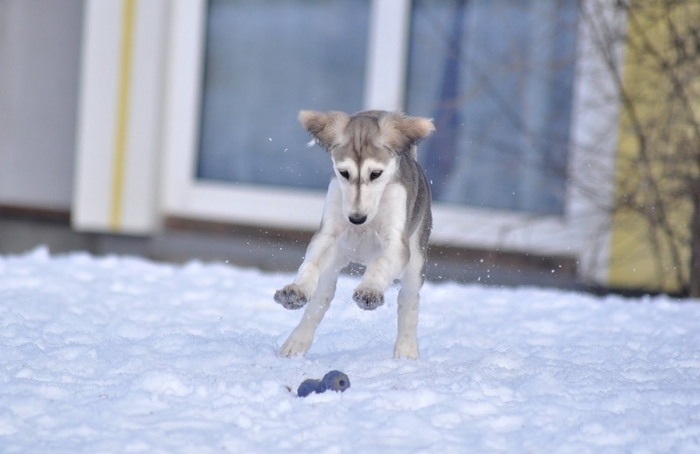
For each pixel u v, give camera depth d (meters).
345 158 5.83
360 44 14.62
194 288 8.98
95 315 7.30
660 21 12.10
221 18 14.90
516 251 13.68
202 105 14.98
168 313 7.65
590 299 9.55
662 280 12.13
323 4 14.70
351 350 6.64
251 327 7.29
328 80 14.77
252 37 14.91
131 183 14.58
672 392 5.46
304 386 5.25
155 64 14.44
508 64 14.02
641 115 12.37
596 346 7.08
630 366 6.32
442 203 14.18
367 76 14.50
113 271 9.74
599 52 12.66
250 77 14.95
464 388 5.41
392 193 5.96
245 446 4.35
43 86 15.78
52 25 15.74
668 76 12.02
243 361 5.97
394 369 5.95
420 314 8.21
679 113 11.98
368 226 6.08
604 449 4.46
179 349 6.24
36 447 4.25
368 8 14.53
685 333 7.75
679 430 4.76
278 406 4.95
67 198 15.70
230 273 10.13
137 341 6.46
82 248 13.30
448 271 13.15
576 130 13.20
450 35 14.22
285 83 14.89
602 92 12.84
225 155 15.01
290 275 10.31
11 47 15.74
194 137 14.79
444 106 14.20
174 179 14.80
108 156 14.57
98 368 5.69
